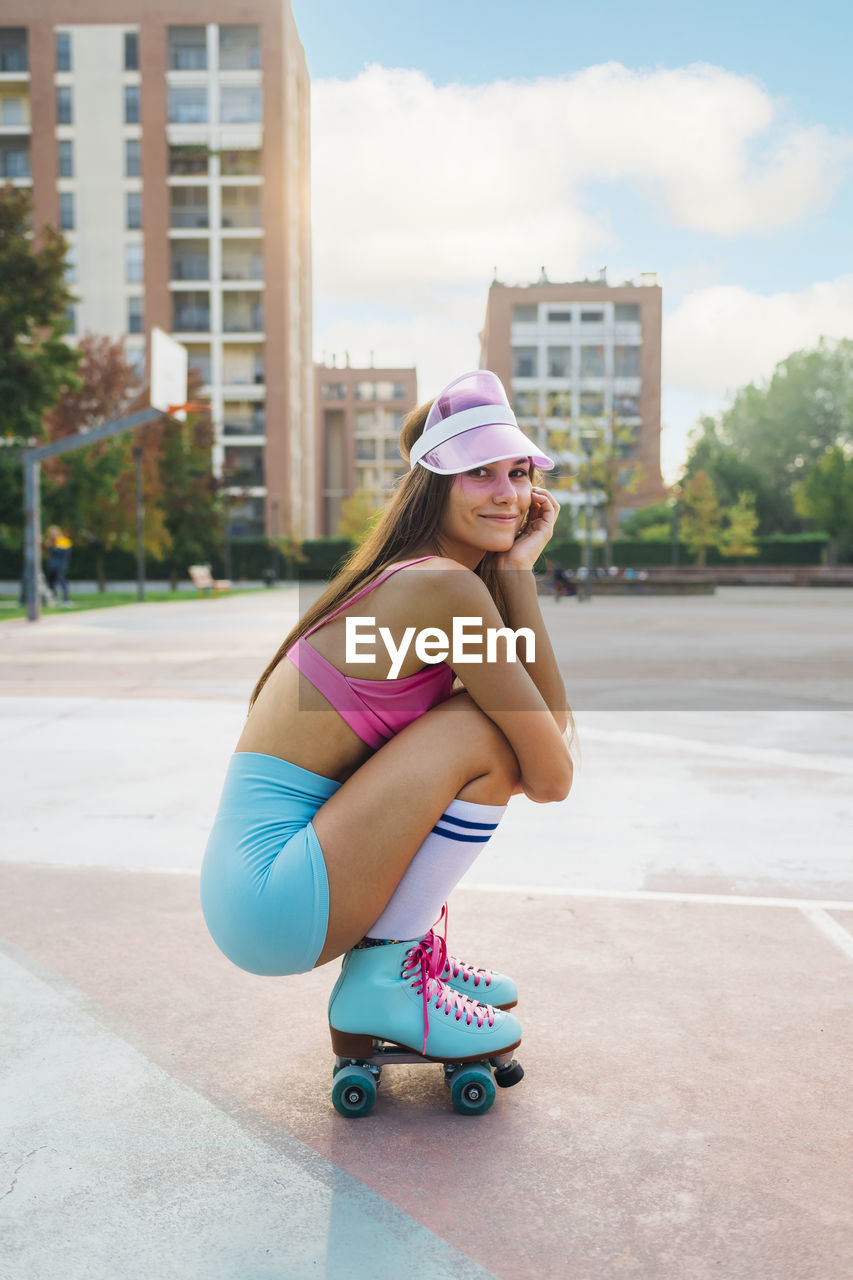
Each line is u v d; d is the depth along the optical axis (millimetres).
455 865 1844
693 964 2564
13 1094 1917
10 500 24109
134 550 37969
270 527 54625
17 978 2484
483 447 1795
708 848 3633
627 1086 1959
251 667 10109
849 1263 1428
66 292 23391
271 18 52719
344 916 1763
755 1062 2053
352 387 94250
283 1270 1409
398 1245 1467
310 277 64875
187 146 53531
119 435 36406
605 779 4832
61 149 53656
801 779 4828
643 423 64625
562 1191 1609
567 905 3018
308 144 63094
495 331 72375
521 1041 2119
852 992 2396
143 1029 2209
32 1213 1547
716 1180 1638
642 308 72250
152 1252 1451
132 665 10305
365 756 1867
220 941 1854
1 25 52719
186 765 5184
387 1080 2037
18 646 12672
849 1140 1760
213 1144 1752
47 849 3643
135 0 52438
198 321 54719
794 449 78938
